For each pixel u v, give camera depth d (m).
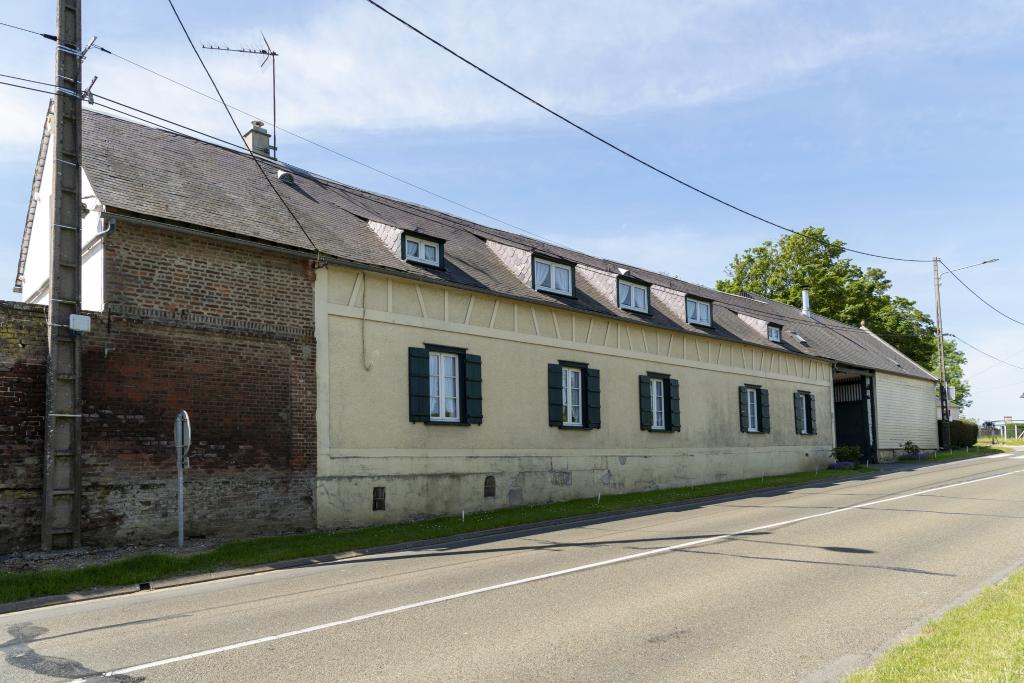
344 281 16.55
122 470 12.81
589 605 7.99
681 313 26.88
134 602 9.20
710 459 26.75
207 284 14.32
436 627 7.21
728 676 5.71
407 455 17.19
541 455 20.53
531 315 20.92
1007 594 7.68
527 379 20.48
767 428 29.81
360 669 5.96
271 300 15.21
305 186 19.94
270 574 11.11
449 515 17.86
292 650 6.54
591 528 14.88
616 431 23.11
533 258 21.58
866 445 36.88
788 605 7.86
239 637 7.04
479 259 21.47
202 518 13.69
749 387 29.45
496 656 6.25
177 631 7.38
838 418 38.56
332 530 15.41
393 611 7.91
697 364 26.89
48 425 11.96
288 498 14.91
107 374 12.83
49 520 11.87
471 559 11.48
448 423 18.17
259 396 14.74
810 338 35.84
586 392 22.25
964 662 5.48
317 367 15.73
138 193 14.27
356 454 16.17
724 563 10.22
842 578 9.13
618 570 9.92
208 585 10.34
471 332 19.14
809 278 51.94
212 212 15.13
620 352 23.69
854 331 43.91
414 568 10.88
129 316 13.22
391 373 17.14
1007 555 10.37
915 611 7.54
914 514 14.80
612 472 22.72
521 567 10.43
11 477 11.89
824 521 14.17
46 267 17.56
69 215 12.45
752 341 29.55
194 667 6.12
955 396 86.94
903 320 51.41
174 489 13.38
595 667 5.95
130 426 12.98
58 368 12.14
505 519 16.59
